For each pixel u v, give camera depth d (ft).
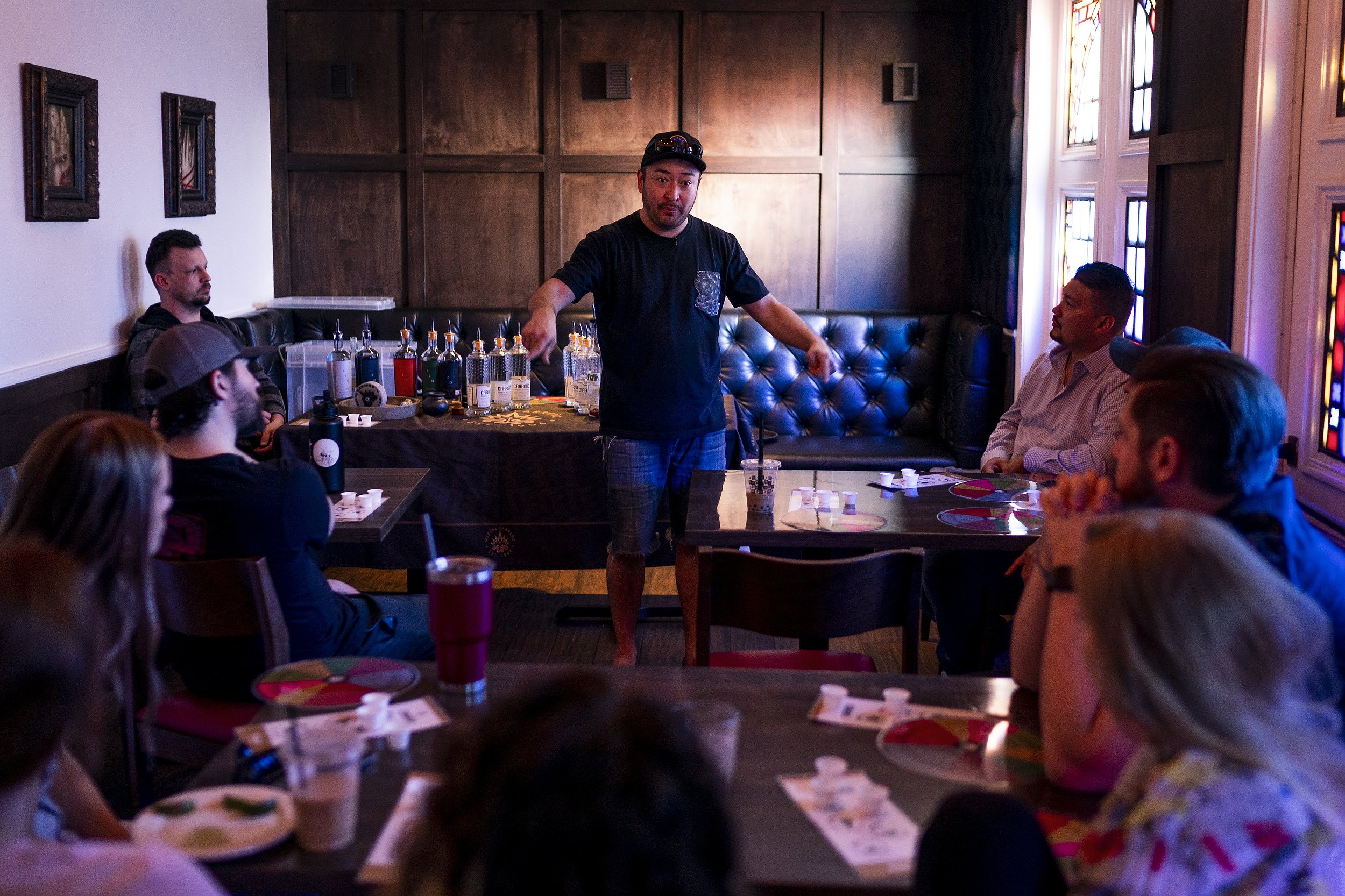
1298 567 5.40
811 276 19.47
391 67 19.15
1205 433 5.29
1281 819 3.48
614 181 19.36
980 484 10.89
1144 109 13.35
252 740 5.17
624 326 11.64
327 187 19.44
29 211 12.63
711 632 13.85
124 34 14.57
